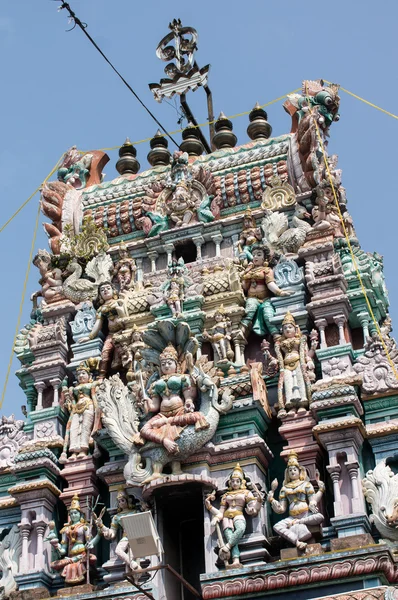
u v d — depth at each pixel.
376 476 24.77
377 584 22.92
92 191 31.89
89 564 26.12
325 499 25.23
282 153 30.38
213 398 26.20
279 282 28.14
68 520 26.89
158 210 30.73
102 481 27.52
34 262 30.95
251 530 25.00
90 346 29.14
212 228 29.92
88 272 30.38
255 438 25.81
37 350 29.23
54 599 25.11
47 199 31.69
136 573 23.83
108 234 31.19
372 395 25.75
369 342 26.50
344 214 29.44
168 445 25.56
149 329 27.30
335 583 23.20
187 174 30.83
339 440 25.02
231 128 33.44
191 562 26.56
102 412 27.12
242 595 23.73
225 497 25.22
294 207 29.45
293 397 26.16
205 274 28.97
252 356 28.02
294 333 27.09
